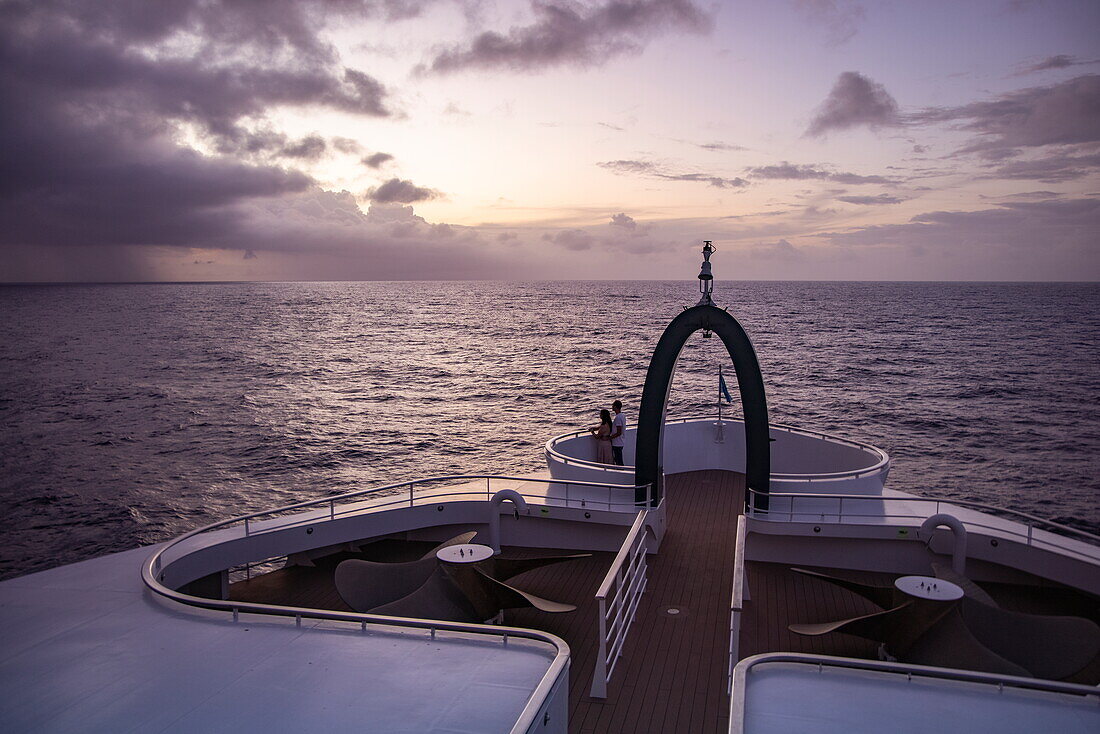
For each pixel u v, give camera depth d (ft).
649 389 46.42
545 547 48.98
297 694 25.26
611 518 45.85
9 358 309.63
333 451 143.23
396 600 36.35
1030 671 30.68
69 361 301.43
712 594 40.29
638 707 29.53
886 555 44.27
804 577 43.45
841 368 260.42
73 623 31.63
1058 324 491.72
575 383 233.35
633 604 36.58
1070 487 115.96
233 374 263.08
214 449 145.28
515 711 23.91
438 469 129.39
